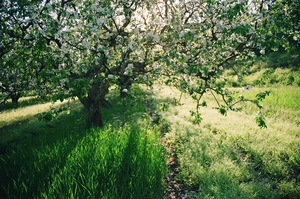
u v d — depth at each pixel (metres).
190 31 5.36
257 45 6.15
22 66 7.52
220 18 5.20
